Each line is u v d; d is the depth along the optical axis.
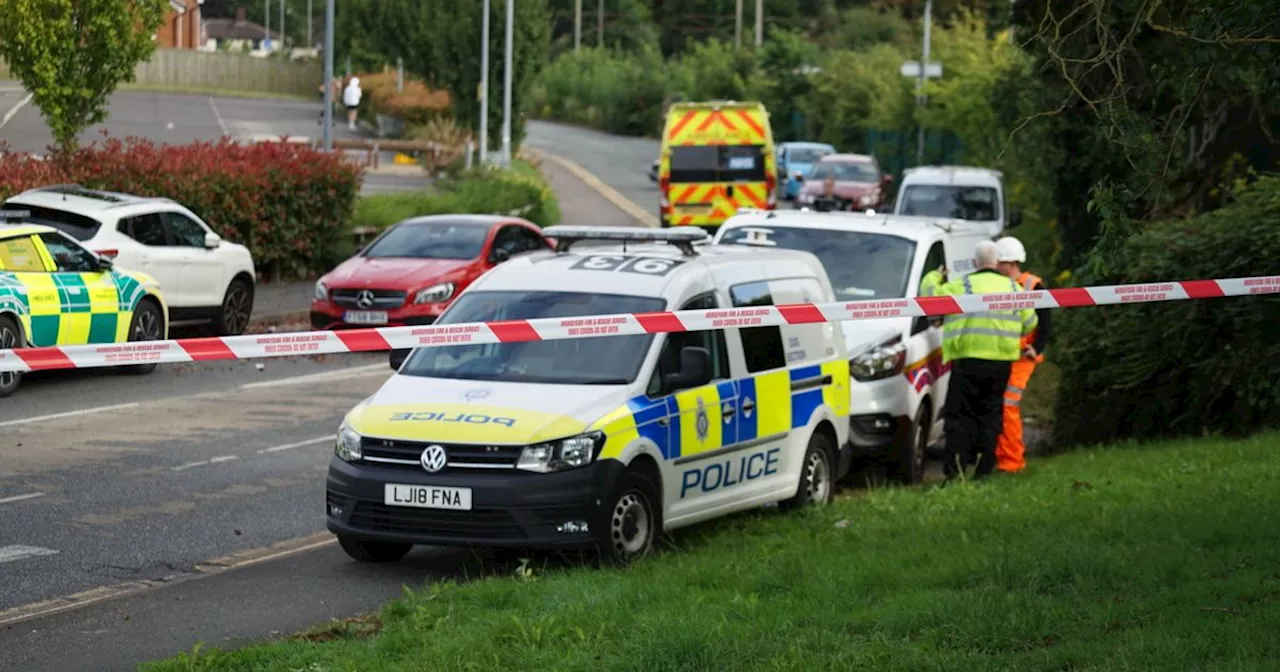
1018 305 21.08
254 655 15.58
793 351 24.88
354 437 20.78
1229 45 17.38
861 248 31.36
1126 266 31.72
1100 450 30.91
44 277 37.69
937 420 31.06
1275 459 26.20
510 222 50.84
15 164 51.53
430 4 120.56
